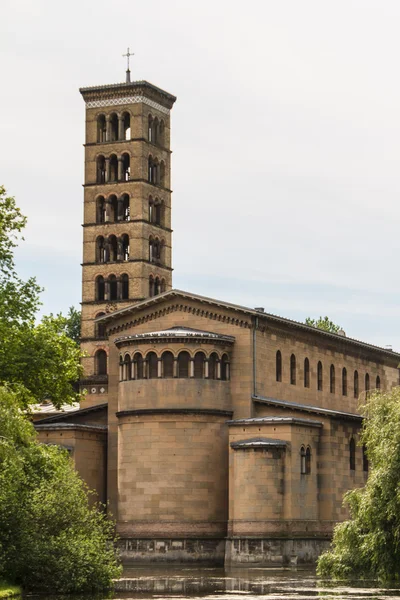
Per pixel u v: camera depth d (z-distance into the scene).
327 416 156.62
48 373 135.88
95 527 105.94
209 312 161.88
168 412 153.88
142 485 153.50
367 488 115.00
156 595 100.44
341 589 104.00
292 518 148.25
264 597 97.44
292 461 149.12
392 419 116.69
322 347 181.75
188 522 151.62
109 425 165.25
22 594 97.06
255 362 159.75
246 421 151.50
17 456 98.44
